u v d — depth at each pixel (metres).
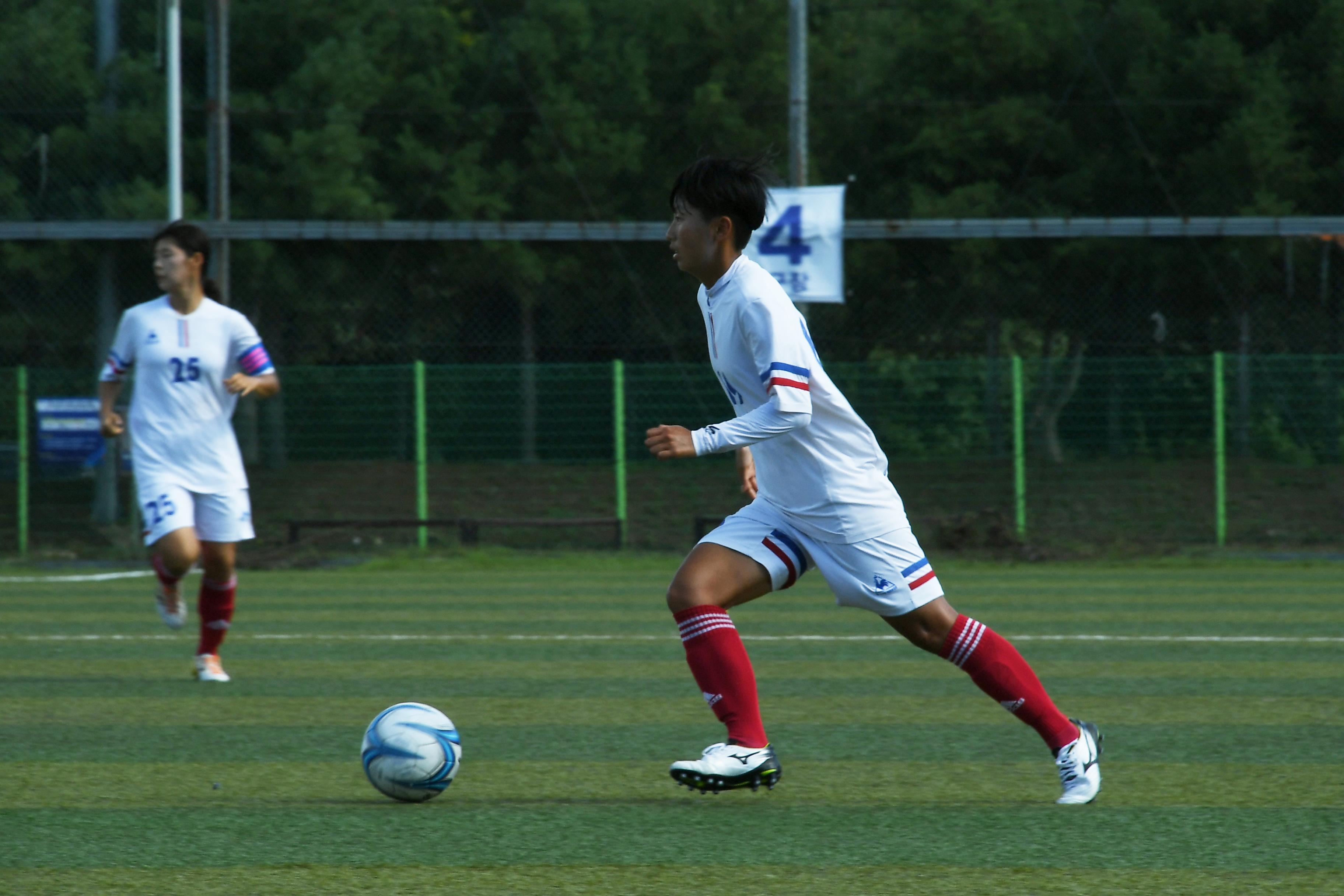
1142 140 68.50
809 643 29.03
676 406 61.34
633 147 70.50
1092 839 12.82
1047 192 69.94
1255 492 57.56
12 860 12.09
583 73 71.62
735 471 60.41
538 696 22.34
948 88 70.12
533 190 71.06
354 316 69.12
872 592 14.20
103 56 64.19
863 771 16.27
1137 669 25.14
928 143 68.69
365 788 15.32
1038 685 14.41
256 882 11.37
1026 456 58.16
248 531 23.52
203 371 22.73
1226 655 27.11
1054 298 70.06
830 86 71.06
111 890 11.15
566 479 60.31
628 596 40.34
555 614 35.31
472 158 70.06
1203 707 21.08
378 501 59.56
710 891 11.05
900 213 70.31
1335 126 67.25
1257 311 69.19
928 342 69.88
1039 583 43.28
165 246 22.48
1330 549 53.28
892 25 71.75
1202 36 67.12
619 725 19.67
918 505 59.66
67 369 66.62
